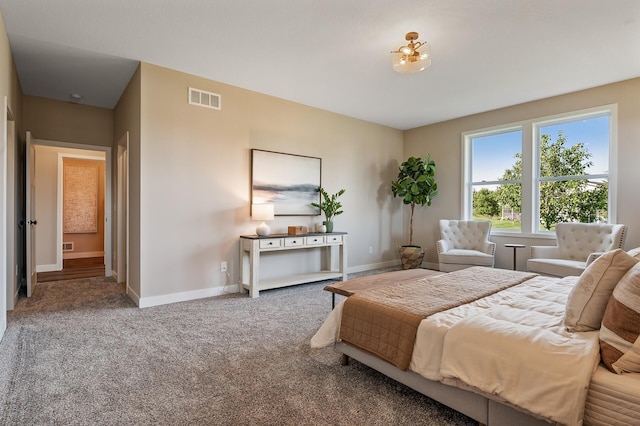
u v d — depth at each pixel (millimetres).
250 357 2367
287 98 4676
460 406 1591
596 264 1537
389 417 1689
